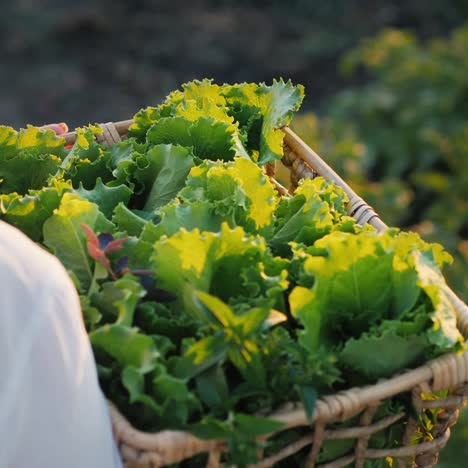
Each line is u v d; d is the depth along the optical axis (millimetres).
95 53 6152
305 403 1188
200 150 1714
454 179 4645
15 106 5672
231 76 6031
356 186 3861
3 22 6371
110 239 1375
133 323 1296
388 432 1327
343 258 1291
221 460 1223
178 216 1418
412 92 5141
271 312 1255
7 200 1498
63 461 1157
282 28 6457
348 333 1331
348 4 6672
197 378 1201
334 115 5211
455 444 2850
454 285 3010
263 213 1500
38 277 1160
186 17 6512
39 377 1135
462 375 1270
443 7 6598
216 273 1343
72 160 1681
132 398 1161
